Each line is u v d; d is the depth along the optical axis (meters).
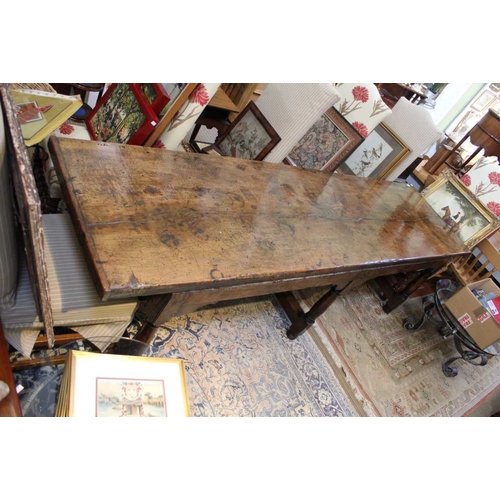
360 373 2.20
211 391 1.61
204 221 1.31
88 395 0.91
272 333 2.01
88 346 1.41
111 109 1.75
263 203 1.58
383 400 2.13
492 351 2.54
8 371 0.90
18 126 0.77
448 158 4.02
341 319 2.46
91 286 1.12
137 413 0.93
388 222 2.06
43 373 1.28
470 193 2.62
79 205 1.10
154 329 1.23
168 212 1.25
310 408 1.82
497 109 5.13
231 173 1.65
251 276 1.21
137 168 1.35
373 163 2.93
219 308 1.93
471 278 2.83
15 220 0.99
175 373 1.04
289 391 1.82
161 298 1.13
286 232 1.50
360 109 2.42
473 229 2.62
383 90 4.26
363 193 2.22
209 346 1.75
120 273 0.99
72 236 1.20
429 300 3.18
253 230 1.41
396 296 2.72
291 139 2.09
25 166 0.70
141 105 1.58
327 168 2.37
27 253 0.82
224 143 2.31
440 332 2.84
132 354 1.26
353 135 2.29
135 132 1.59
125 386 0.96
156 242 1.13
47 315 0.86
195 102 1.64
